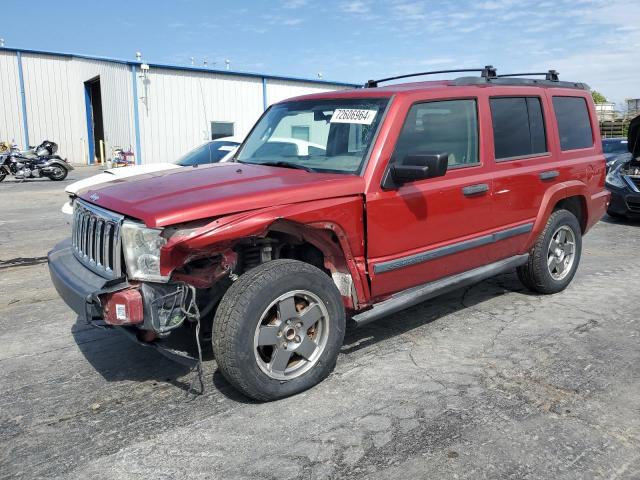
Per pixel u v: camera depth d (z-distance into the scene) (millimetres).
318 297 3631
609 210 10516
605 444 3068
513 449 3027
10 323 5184
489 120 4781
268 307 3408
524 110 5191
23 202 13883
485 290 5984
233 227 3264
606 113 36438
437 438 3137
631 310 5289
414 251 4207
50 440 3195
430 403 3533
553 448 3033
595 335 4656
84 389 3828
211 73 24766
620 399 3564
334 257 3900
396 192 4004
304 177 3879
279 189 3543
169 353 3463
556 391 3676
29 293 6172
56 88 30484
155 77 23391
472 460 2934
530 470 2848
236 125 25797
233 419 3383
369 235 3885
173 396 3703
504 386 3756
